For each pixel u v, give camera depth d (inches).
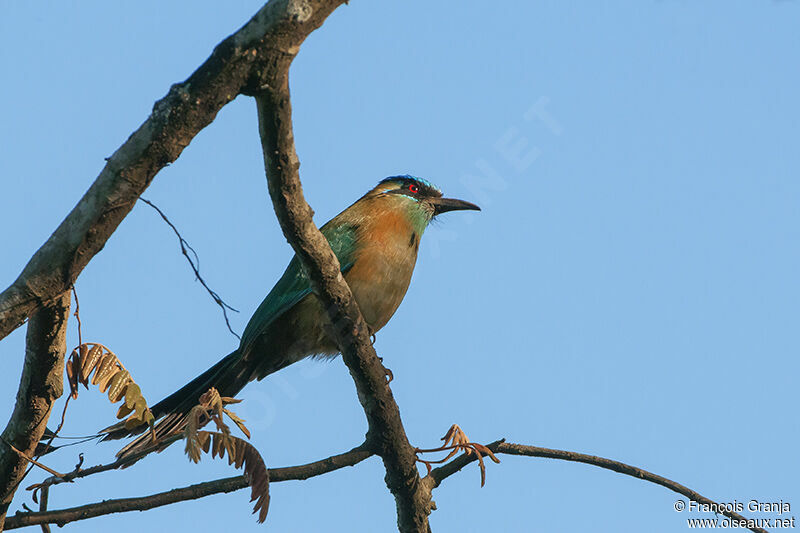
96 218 293.7
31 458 358.6
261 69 271.4
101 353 313.4
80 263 302.0
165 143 283.6
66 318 323.0
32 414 345.1
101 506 354.0
